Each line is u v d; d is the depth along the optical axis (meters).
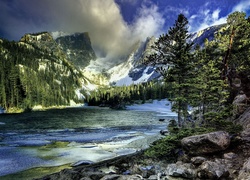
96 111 91.31
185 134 15.54
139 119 58.34
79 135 31.20
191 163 12.97
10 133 31.70
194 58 21.56
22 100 87.88
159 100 133.38
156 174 12.54
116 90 156.12
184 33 20.09
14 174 14.27
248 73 22.34
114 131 35.97
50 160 17.88
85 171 13.30
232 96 25.33
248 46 26.50
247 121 16.22
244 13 27.06
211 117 15.64
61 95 145.75
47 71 178.38
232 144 13.58
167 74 20.81
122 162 15.66
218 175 10.23
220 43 30.06
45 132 33.44
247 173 9.04
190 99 19.61
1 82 80.06
